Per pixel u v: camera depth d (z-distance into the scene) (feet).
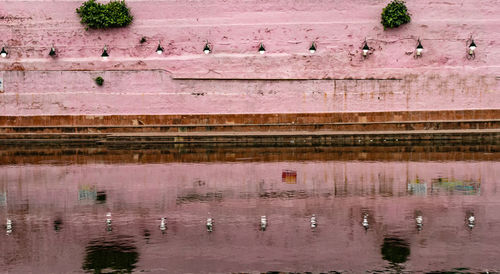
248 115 72.28
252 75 72.74
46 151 61.72
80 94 72.90
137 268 25.67
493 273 24.62
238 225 31.89
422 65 72.08
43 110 73.10
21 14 74.38
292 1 72.59
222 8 73.05
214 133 67.51
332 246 28.25
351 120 72.13
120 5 73.05
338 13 72.28
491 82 71.97
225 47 73.05
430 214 33.45
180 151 60.13
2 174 47.42
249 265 25.89
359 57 72.28
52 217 33.94
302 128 69.62
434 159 52.60
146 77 72.69
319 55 72.43
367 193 38.96
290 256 26.96
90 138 68.85
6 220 33.42
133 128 70.74
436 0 71.77
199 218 33.35
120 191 40.47
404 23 71.77
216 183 42.86
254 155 56.54
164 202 37.19
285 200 37.35
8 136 69.82
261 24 72.74
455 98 72.13
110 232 30.86
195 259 26.68
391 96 72.13
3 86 73.05
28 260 26.76
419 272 24.80
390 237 29.43
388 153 56.70
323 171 46.98
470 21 71.82
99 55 74.33
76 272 25.26
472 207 34.86
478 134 64.08
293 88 72.33
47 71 72.84
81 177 45.78
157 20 73.61
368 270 25.08
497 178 43.24
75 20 74.23
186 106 72.79
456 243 28.37
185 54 73.41
